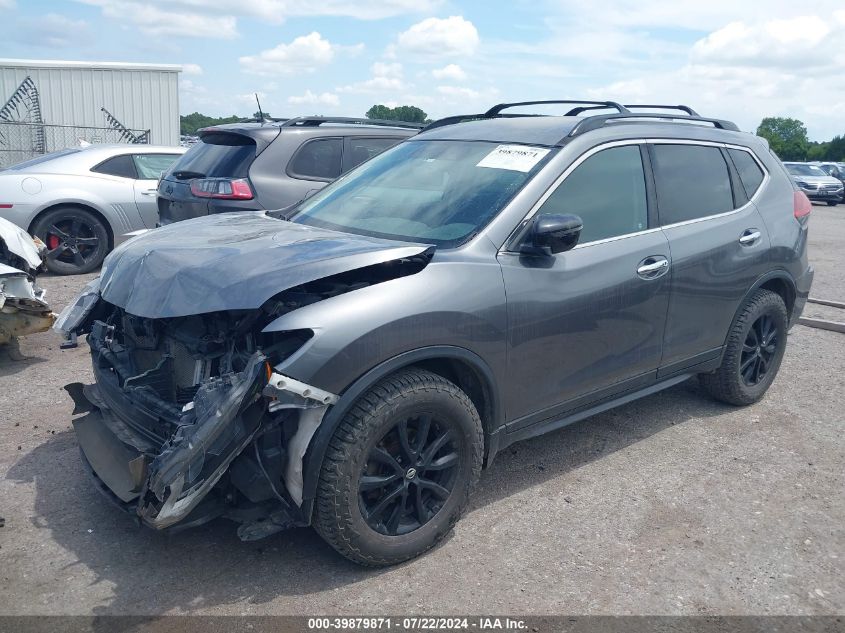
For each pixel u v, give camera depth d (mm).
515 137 4199
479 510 3822
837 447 4660
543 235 3463
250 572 3254
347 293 3104
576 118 4285
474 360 3379
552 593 3166
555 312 3670
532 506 3871
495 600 3109
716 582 3271
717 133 4934
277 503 3139
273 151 6828
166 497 2775
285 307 3104
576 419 4031
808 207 5441
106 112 17906
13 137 17172
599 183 4031
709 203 4656
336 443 2998
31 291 5816
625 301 3996
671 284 4254
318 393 2904
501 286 3461
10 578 3176
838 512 3879
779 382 5840
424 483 3322
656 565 3383
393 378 3154
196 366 3229
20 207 8805
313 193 4707
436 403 3227
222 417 2766
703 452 4543
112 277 3594
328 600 3078
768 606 3123
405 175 4270
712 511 3861
